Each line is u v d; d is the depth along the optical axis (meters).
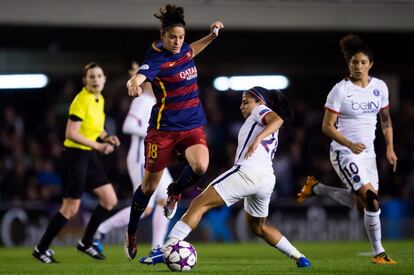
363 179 29.20
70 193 32.59
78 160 32.62
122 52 70.81
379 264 28.59
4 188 58.16
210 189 25.20
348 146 28.38
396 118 69.06
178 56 25.88
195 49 27.31
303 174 62.75
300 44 72.31
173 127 26.28
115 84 70.56
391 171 63.28
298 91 76.00
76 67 71.75
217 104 71.00
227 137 66.44
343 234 55.47
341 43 29.75
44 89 73.56
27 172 59.19
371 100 29.61
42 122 68.94
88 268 28.22
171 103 26.17
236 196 25.16
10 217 51.69
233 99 71.12
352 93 29.42
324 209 55.44
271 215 54.91
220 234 54.53
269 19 60.38
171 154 26.70
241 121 69.75
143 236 53.59
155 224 35.12
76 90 70.50
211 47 71.62
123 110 62.88
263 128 25.33
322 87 76.12
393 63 74.38
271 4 60.34
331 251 40.50
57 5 58.19
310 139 65.69
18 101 73.31
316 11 60.91
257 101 26.41
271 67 73.38
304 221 55.16
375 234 29.23
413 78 75.44
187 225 25.28
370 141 29.89
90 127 33.03
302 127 67.25
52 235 32.53
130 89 23.94
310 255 36.72
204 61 72.38
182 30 25.38
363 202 29.41
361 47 29.17
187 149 26.28
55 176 59.59
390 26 61.41
